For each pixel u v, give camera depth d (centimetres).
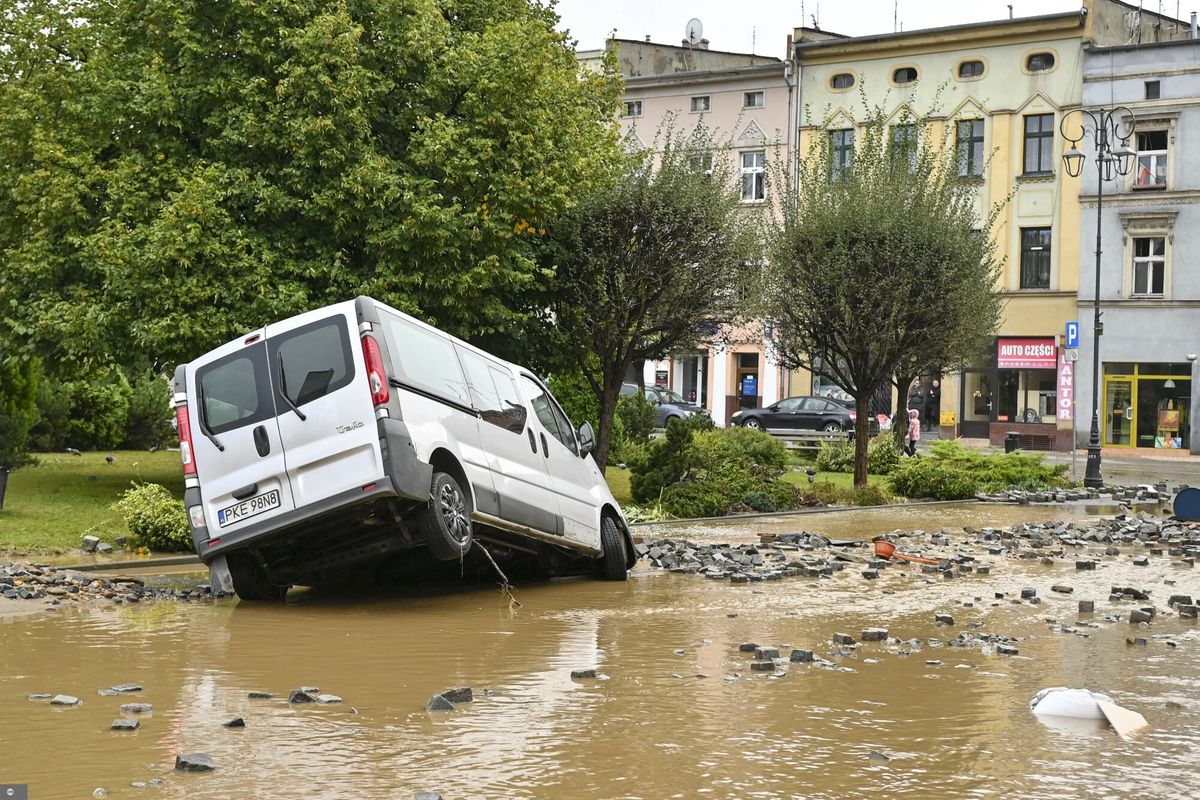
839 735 618
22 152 2100
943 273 2555
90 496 2016
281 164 2061
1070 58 5109
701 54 6388
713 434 2983
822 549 1617
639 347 2480
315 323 1034
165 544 1466
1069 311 5128
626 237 2336
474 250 2092
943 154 2981
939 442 3250
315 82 1997
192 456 1066
